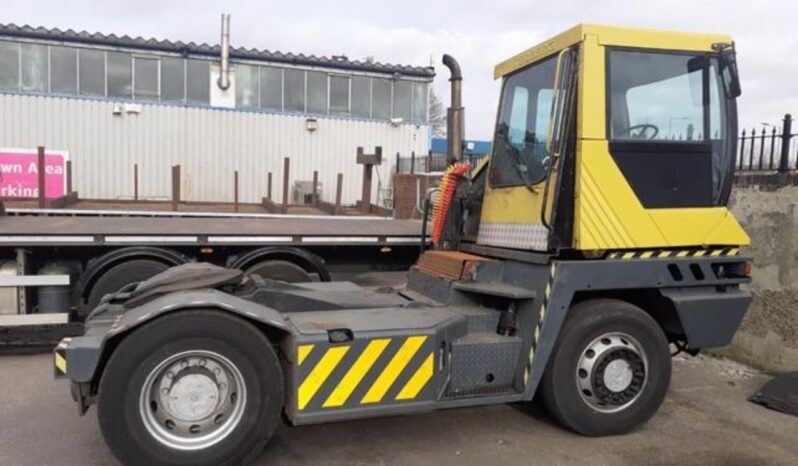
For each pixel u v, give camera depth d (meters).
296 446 4.43
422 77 21.59
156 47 18.64
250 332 3.81
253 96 19.86
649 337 4.67
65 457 4.14
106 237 6.31
